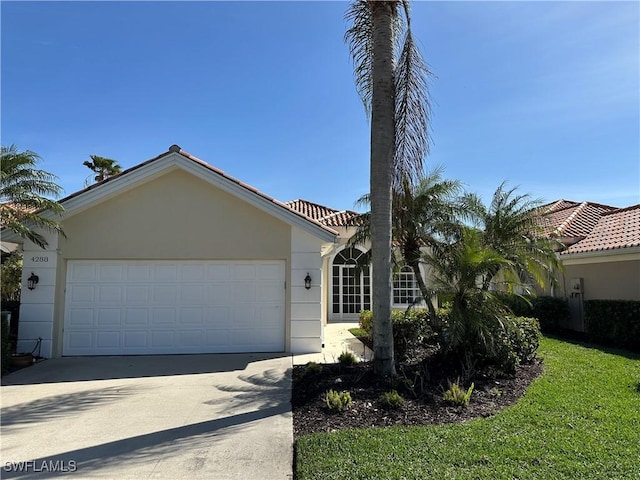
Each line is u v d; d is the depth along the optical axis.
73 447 5.41
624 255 13.38
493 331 9.01
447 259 10.47
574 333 15.27
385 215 8.35
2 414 6.79
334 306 21.80
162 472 4.68
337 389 7.66
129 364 10.52
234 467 4.80
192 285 12.02
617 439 5.17
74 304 11.71
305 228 11.73
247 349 11.96
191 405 7.20
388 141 8.46
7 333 10.05
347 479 4.29
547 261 13.27
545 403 6.66
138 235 11.89
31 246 11.59
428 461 4.65
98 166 29.31
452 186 12.23
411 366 9.23
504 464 4.54
